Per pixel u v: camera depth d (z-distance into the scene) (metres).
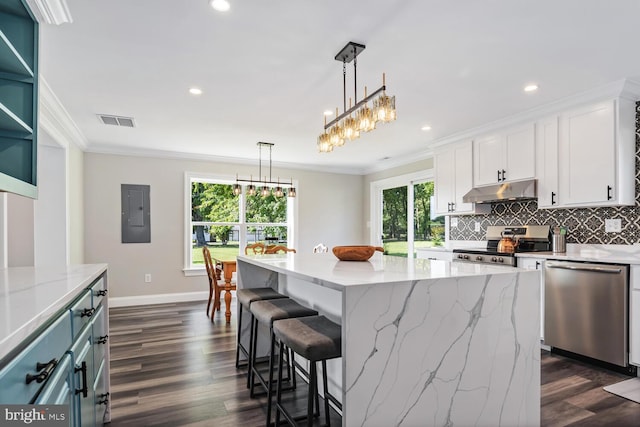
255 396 2.38
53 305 1.04
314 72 2.65
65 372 1.19
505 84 2.89
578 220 3.50
